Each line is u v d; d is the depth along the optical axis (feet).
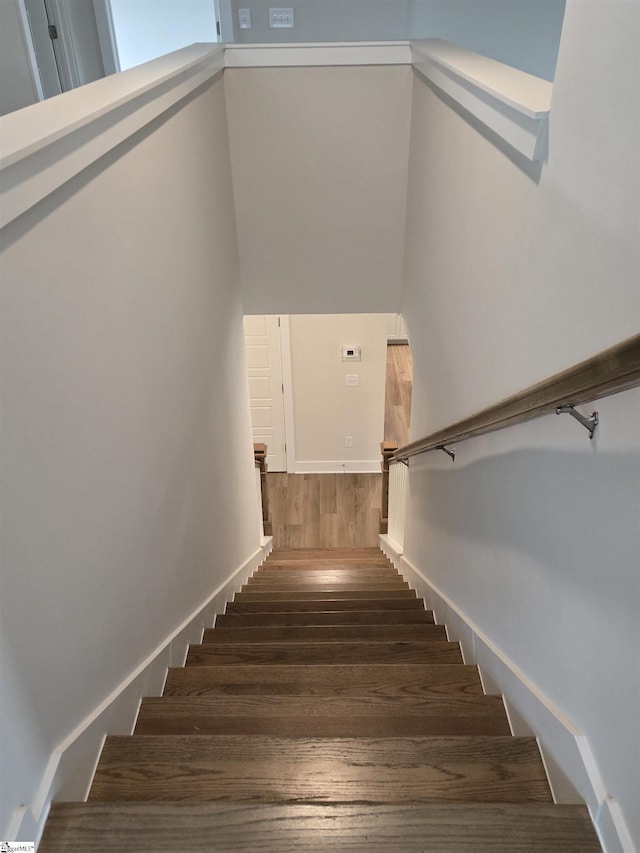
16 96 9.18
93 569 4.44
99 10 11.62
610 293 3.46
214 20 12.53
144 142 5.52
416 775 4.47
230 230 10.79
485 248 6.14
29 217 3.39
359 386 19.21
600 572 3.74
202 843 3.60
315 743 4.62
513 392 5.29
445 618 8.20
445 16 12.70
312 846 3.61
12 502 3.26
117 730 4.87
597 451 3.75
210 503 8.77
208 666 6.37
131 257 5.17
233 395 10.98
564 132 4.07
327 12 12.65
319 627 8.16
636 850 3.40
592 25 3.62
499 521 5.89
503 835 3.71
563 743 4.22
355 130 10.57
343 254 11.82
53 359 3.71
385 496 16.53
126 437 5.10
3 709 3.22
